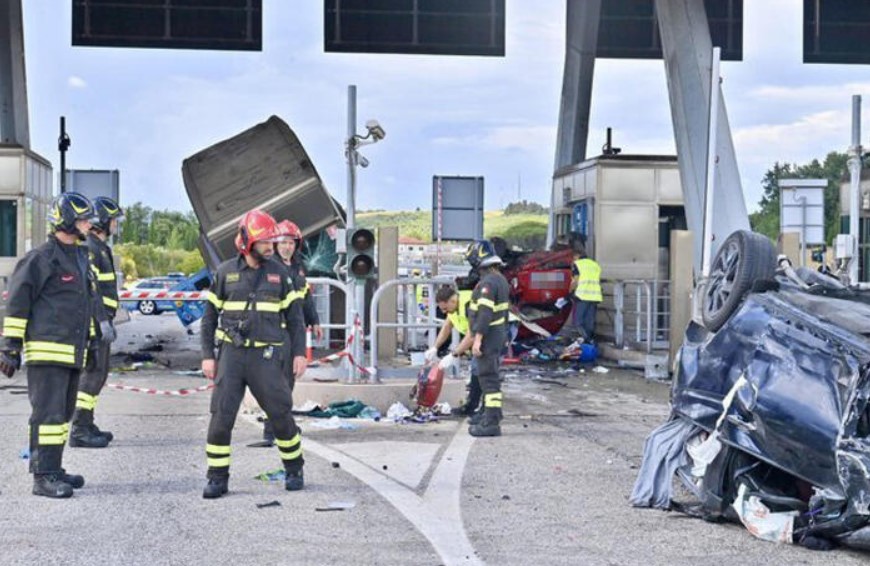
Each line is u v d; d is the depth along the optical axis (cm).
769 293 805
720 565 681
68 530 748
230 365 845
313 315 1113
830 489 691
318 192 1819
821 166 5878
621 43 2962
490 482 920
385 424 1221
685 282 1791
